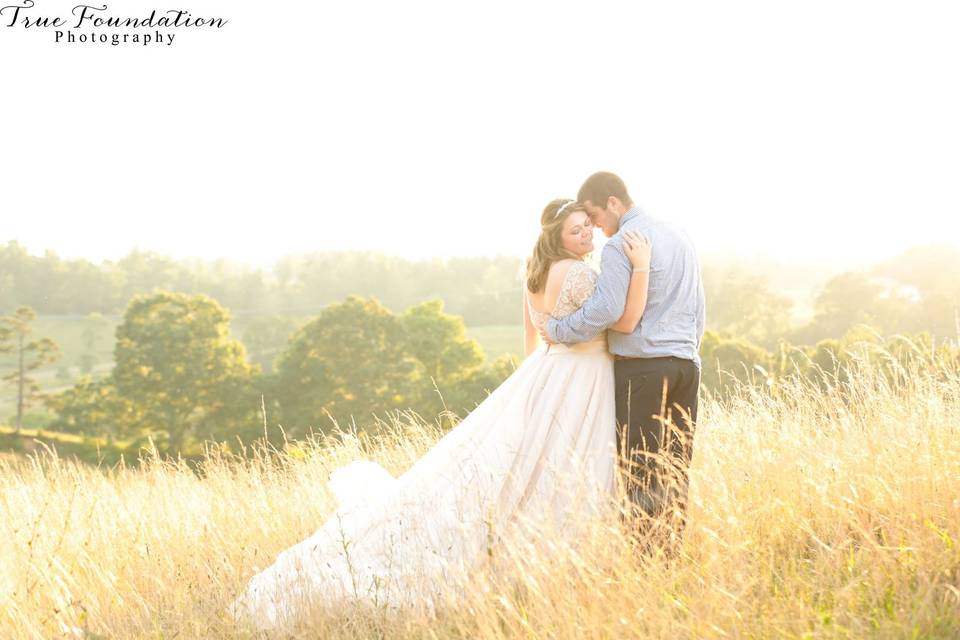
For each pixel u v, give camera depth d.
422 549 4.50
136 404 63.19
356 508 4.91
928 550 3.74
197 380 62.94
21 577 4.93
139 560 5.30
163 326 64.75
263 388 63.12
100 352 128.75
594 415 4.64
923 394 5.05
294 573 4.59
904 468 4.38
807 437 4.99
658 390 4.46
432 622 4.02
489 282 161.62
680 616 3.61
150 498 6.84
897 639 3.29
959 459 4.40
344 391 61.16
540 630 3.58
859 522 4.09
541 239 4.64
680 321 4.52
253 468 7.20
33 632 4.41
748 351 42.72
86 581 5.04
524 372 4.82
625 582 3.64
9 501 6.41
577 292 4.45
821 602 3.58
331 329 62.84
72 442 62.25
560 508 4.53
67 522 5.47
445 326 65.12
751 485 4.50
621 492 4.29
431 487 4.71
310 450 7.61
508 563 4.19
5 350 98.88
